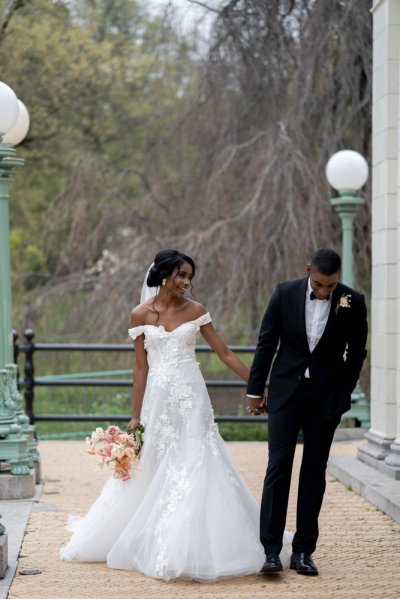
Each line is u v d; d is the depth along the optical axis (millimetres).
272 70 23219
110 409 23859
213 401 25328
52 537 10250
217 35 23562
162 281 9398
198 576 8500
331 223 22391
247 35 23094
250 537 8875
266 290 22250
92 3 32250
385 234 13578
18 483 12219
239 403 25156
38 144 32656
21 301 28297
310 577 8711
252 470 14727
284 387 8828
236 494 9070
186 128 25328
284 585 8430
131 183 28719
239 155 23516
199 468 8945
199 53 26484
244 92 23750
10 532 10367
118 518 9188
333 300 8719
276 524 8727
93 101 32469
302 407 8820
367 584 8469
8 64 29578
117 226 26172
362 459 14062
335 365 8820
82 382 17891
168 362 9344
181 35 26750
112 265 25531
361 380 22156
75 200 26328
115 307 24109
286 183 21828
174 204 26094
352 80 22375
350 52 22109
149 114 32656
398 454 12938
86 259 26297
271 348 8969
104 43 31094
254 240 22203
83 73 30672
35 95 30250
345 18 21672
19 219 38125
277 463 8750
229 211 23422
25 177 35281
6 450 12297
